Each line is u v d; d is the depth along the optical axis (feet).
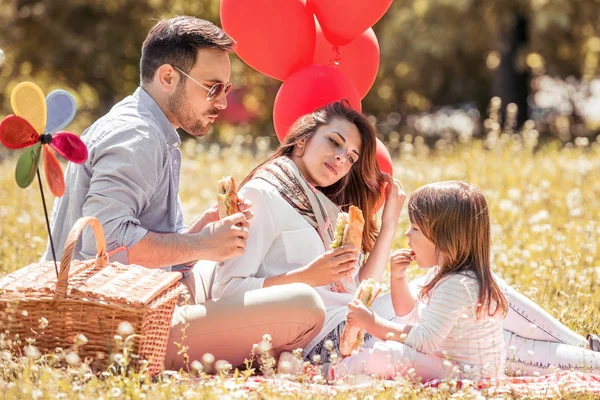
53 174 12.25
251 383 11.96
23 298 11.76
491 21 74.49
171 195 14.76
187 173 37.88
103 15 82.74
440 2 73.15
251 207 14.38
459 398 11.48
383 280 19.44
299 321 13.46
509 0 72.90
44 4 80.59
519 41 77.92
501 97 80.12
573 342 14.70
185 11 85.15
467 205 13.62
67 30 81.56
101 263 12.95
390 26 77.36
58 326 11.91
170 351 13.34
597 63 82.23
